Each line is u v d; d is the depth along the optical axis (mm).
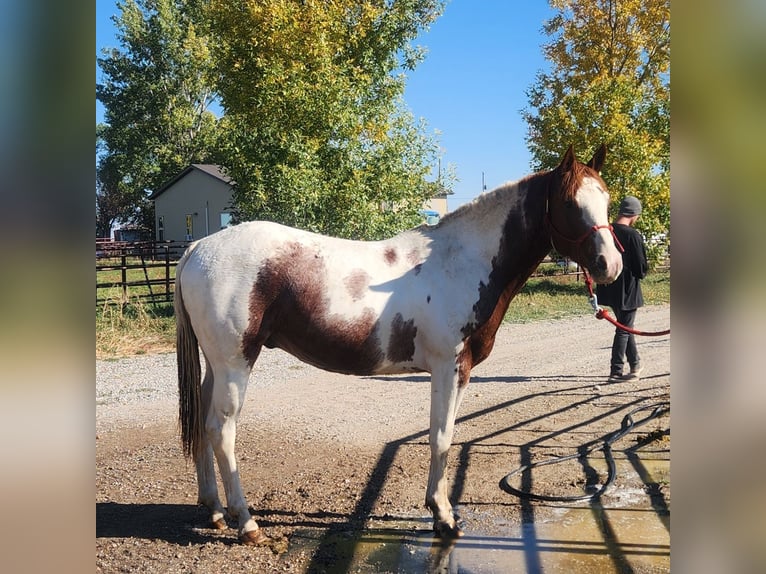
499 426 5547
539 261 3582
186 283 3307
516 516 3680
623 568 3016
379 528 3529
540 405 6246
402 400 6582
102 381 7492
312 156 11695
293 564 3100
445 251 3461
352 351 3307
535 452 4832
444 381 3348
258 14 12898
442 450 3373
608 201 3324
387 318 3289
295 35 12984
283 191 11336
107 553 3195
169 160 36656
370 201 12469
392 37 16344
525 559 3129
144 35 35781
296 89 11945
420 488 4125
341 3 14570
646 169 15555
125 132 37000
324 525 3572
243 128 12477
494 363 8602
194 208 33531
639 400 6324
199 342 3359
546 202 3400
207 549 3254
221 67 13992
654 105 16484
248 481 4289
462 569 3033
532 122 19359
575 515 3680
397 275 3375
